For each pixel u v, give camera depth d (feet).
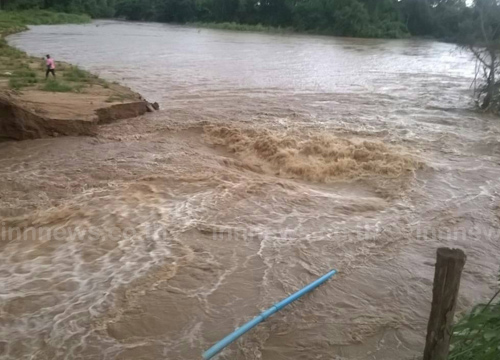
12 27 172.45
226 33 221.05
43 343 17.26
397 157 38.58
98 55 116.37
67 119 44.11
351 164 37.14
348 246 24.67
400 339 17.93
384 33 221.46
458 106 67.05
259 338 17.67
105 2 305.12
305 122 53.67
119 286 20.62
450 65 123.95
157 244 24.25
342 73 102.89
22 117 41.60
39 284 20.75
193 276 21.49
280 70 103.60
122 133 45.98
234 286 20.88
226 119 53.52
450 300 13.24
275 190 31.96
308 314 19.12
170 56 121.49
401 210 29.60
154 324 18.34
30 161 36.83
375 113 61.05
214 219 27.25
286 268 22.44
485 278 22.21
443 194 32.60
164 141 43.42
